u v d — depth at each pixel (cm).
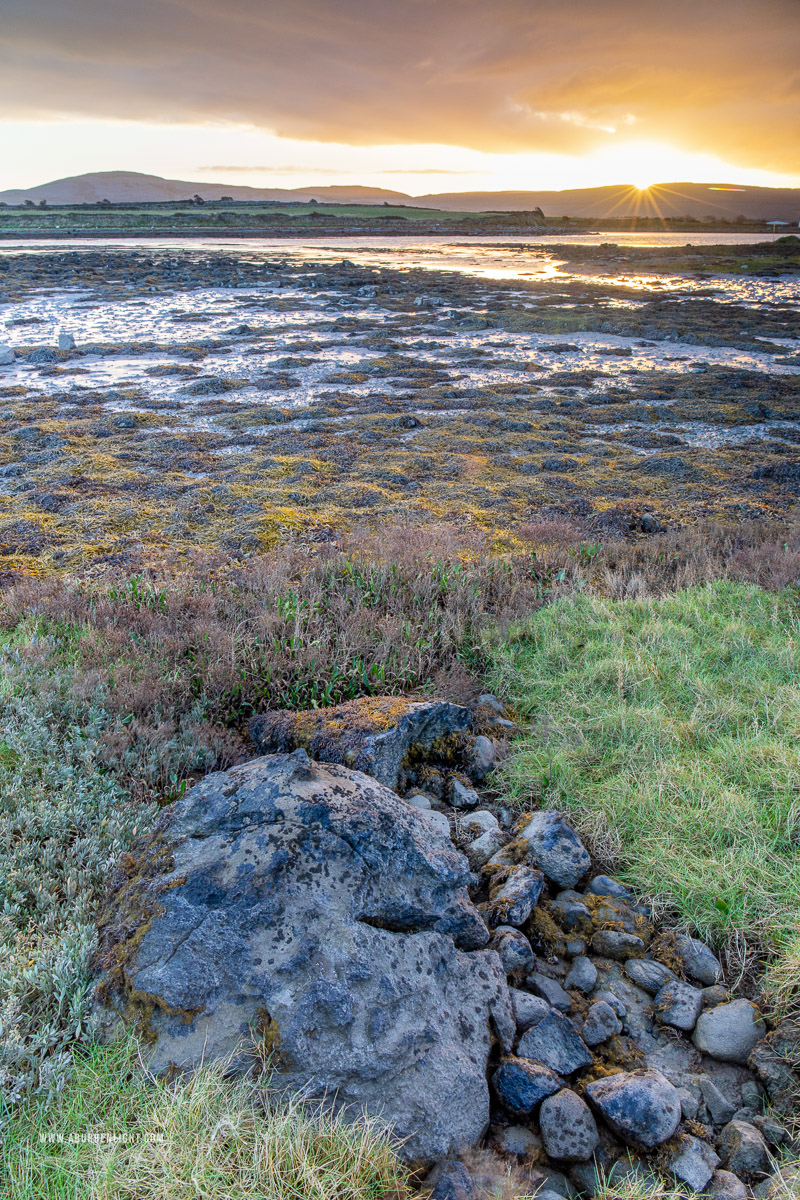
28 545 875
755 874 351
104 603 662
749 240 8825
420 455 1287
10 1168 225
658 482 1177
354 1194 221
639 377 2002
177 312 3195
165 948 275
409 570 745
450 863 327
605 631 608
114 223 9931
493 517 1000
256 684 549
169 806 358
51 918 313
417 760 473
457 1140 249
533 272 5172
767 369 2145
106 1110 242
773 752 428
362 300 3631
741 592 684
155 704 509
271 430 1453
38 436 1357
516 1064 268
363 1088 247
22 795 398
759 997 308
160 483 1122
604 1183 240
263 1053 248
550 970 331
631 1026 301
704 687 510
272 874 290
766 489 1144
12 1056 250
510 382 1934
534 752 472
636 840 392
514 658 600
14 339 2483
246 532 909
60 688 512
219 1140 228
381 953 276
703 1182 240
